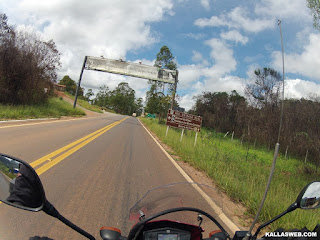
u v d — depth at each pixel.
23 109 20.27
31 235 3.61
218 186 7.31
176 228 2.35
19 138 10.67
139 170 8.23
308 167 12.70
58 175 6.47
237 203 6.12
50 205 2.17
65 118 24.70
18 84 21.47
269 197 5.84
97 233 3.87
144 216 2.40
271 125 20.02
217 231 2.54
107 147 11.82
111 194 5.62
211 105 34.88
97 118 33.47
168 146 16.23
